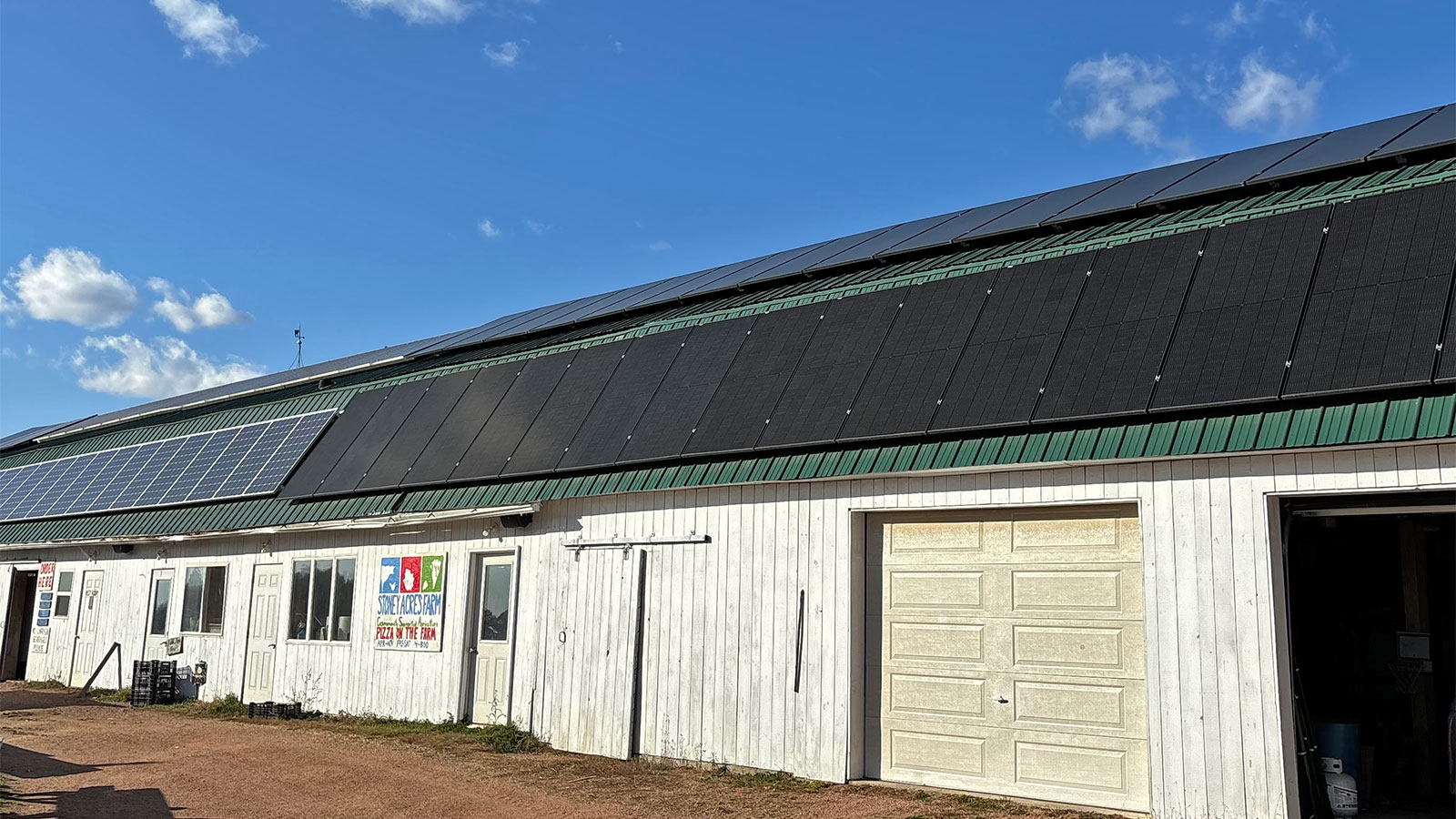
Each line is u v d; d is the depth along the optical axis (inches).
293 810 366.3
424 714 559.5
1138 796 332.8
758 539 429.1
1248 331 343.3
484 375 636.7
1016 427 366.3
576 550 498.3
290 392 826.8
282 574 660.7
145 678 682.2
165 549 747.4
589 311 664.4
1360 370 309.3
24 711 644.1
